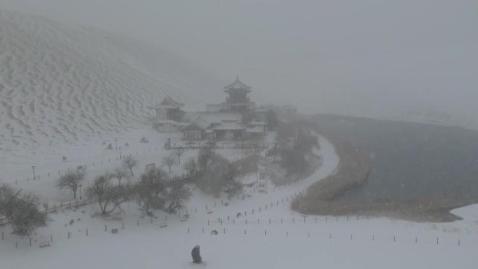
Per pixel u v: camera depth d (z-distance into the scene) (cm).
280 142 10438
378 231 6169
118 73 19088
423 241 5769
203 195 7419
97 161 8719
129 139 10844
